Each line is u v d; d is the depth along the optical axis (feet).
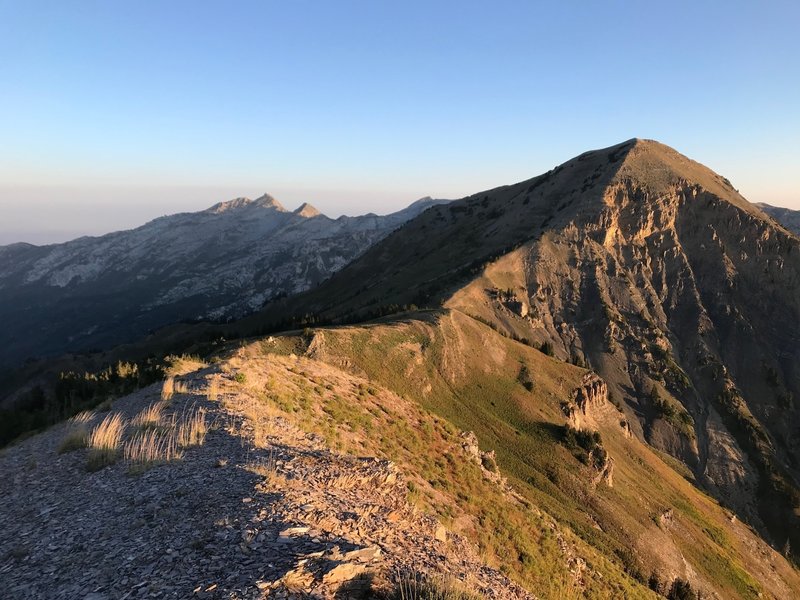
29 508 52.85
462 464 130.41
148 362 148.87
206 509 43.98
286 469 57.11
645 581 181.88
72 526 45.75
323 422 102.17
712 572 236.43
